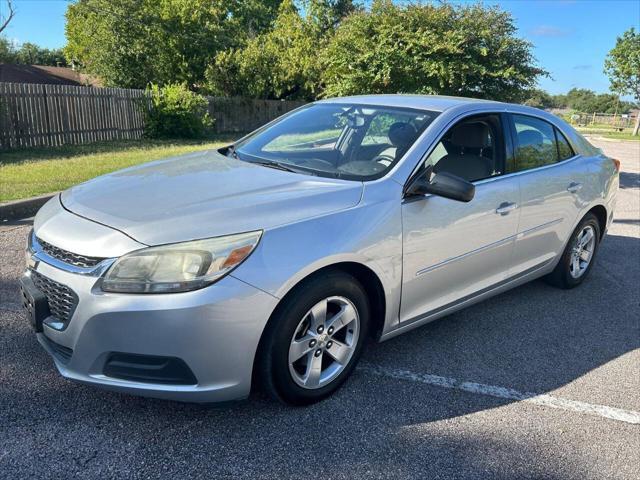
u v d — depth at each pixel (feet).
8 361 10.32
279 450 8.32
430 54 33.63
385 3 34.76
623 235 23.11
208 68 82.74
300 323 8.76
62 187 24.25
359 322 9.80
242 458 8.10
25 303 9.07
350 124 12.06
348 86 35.58
